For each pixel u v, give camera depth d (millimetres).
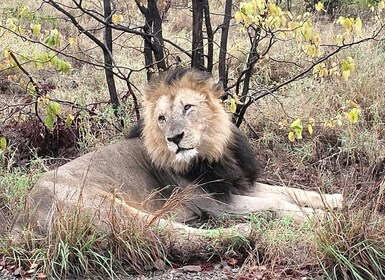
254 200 6086
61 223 5078
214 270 4949
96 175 5918
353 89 8453
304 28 6844
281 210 5914
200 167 6051
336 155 7449
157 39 7586
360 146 7336
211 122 6000
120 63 10352
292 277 4699
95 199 5547
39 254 5043
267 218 5824
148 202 6027
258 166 6590
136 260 5031
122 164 6109
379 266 4629
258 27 7039
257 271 4805
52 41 7012
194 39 7527
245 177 6418
